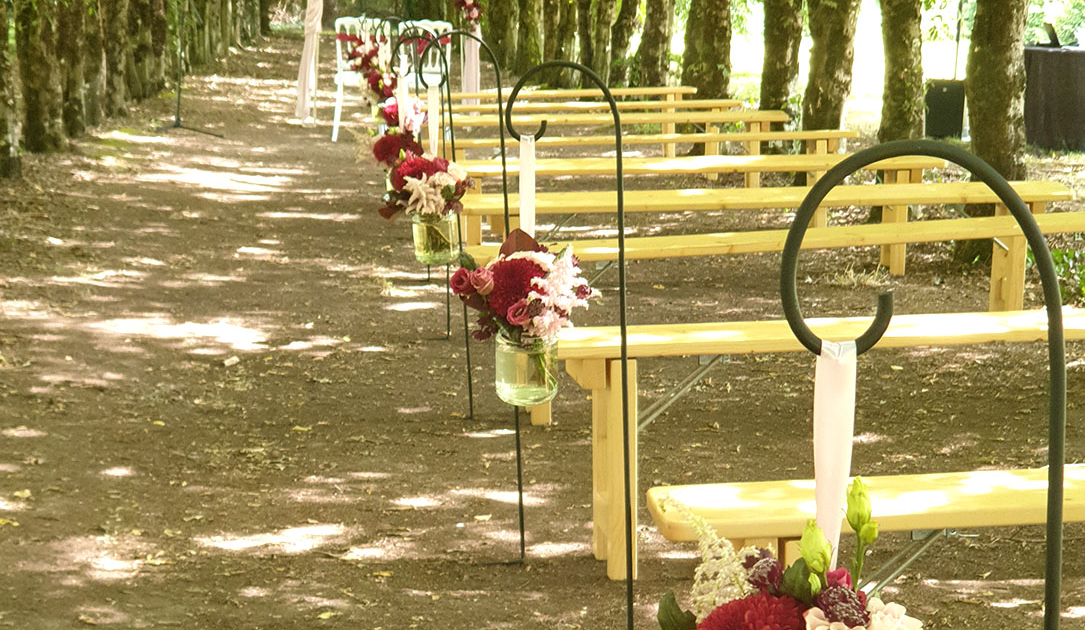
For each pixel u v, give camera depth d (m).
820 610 1.61
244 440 5.12
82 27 12.54
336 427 5.33
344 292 7.81
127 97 15.84
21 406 5.34
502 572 3.91
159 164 12.09
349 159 13.38
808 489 3.08
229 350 6.44
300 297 7.64
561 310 3.49
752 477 4.79
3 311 6.83
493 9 25.81
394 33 13.53
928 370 6.22
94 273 7.90
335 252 8.98
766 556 1.74
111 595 3.63
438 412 5.58
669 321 7.21
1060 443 1.85
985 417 5.49
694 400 5.80
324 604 3.62
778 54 12.31
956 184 7.45
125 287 7.63
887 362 6.36
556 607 3.63
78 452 4.86
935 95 14.55
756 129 11.29
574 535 4.23
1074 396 5.75
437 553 4.05
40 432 5.05
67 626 3.40
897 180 9.08
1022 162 8.23
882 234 6.25
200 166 12.25
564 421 5.49
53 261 8.08
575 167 8.20
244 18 29.09
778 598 1.67
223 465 4.83
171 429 5.21
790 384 6.04
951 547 4.10
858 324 4.18
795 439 5.25
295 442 5.13
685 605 3.60
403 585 3.78
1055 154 13.77
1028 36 21.95
